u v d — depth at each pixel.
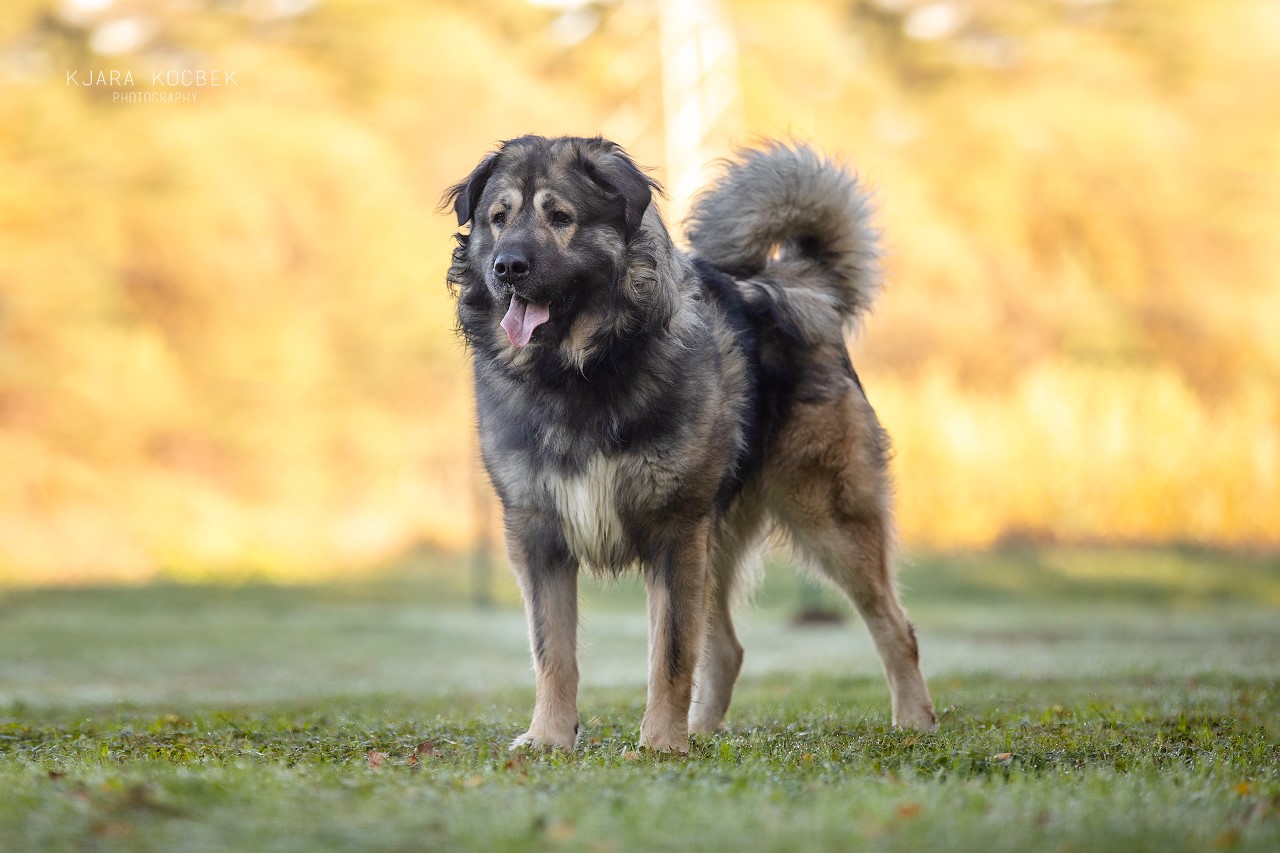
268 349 39.16
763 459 6.79
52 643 17.59
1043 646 15.66
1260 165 61.28
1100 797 4.00
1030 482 34.75
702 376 5.88
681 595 5.86
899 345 44.22
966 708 7.48
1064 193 57.03
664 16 29.38
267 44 51.97
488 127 47.72
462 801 3.80
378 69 50.38
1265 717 6.71
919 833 3.43
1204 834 3.50
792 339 6.84
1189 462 35.16
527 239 5.65
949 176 56.53
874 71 65.50
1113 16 72.19
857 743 5.71
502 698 9.38
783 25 62.06
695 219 7.52
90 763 4.98
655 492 5.81
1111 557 32.41
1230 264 55.09
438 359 39.53
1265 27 71.88
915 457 34.75
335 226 43.34
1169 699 7.59
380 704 8.73
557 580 6.01
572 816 3.60
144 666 14.68
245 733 6.43
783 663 13.46
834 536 6.90
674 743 5.76
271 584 28.33
